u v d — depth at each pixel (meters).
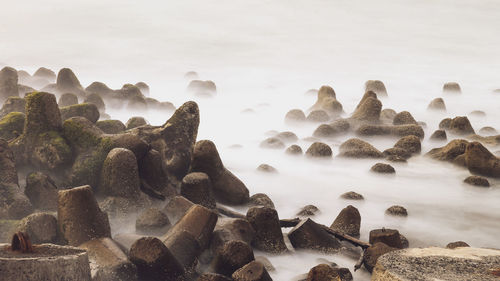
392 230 8.01
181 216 7.65
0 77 15.41
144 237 6.37
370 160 13.26
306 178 12.25
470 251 6.41
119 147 8.43
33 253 5.62
